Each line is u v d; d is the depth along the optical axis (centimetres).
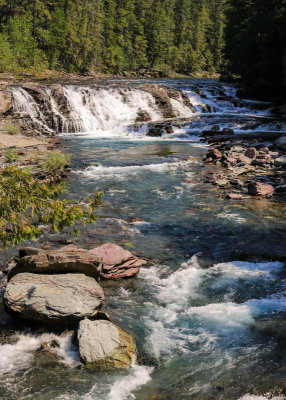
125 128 3014
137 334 720
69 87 3288
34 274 798
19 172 695
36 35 7375
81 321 698
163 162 2078
